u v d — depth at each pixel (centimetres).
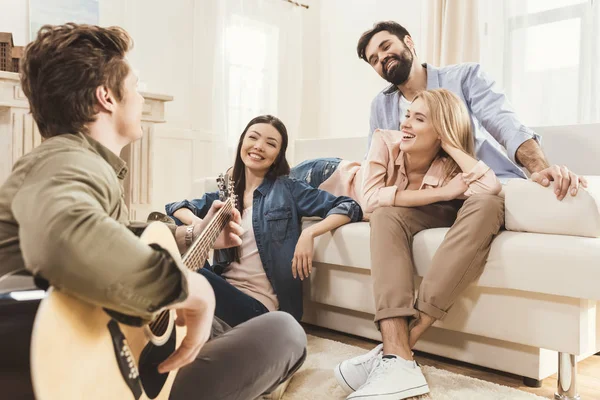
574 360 135
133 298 51
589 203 132
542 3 324
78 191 53
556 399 137
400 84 230
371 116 245
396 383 124
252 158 177
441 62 347
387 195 164
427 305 138
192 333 64
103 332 56
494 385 142
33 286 51
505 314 143
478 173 155
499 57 339
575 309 131
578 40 310
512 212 147
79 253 48
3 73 251
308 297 192
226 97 394
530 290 135
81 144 65
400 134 183
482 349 155
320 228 174
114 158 70
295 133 452
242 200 181
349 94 448
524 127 189
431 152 169
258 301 160
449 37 344
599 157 192
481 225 140
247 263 174
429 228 162
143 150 314
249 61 412
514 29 334
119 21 337
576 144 198
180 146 374
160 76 361
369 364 134
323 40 470
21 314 48
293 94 450
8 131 260
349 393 136
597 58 303
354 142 272
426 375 150
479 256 140
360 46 233
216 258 178
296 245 173
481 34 341
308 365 159
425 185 170
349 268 178
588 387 149
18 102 259
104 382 56
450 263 138
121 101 71
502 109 199
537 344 137
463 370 162
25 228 50
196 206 184
